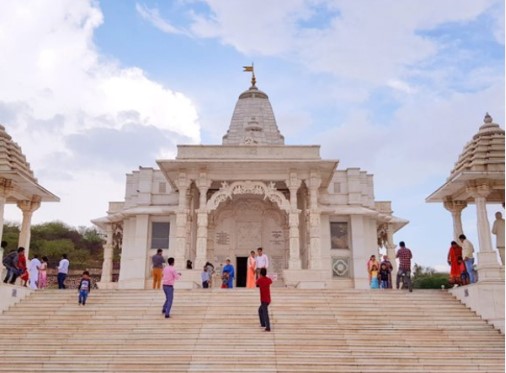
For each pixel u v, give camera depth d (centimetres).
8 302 1556
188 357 1174
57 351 1213
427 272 6956
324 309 1524
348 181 3005
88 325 1395
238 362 1146
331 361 1158
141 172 3003
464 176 1623
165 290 1468
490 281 1485
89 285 1609
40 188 1853
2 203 1708
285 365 1135
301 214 2842
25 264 1789
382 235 3284
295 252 2444
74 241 7381
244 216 2981
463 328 1393
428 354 1209
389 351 1224
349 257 2870
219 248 2923
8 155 1744
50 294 1698
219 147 2661
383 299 1620
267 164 2536
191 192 2703
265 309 1354
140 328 1364
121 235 3347
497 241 1697
